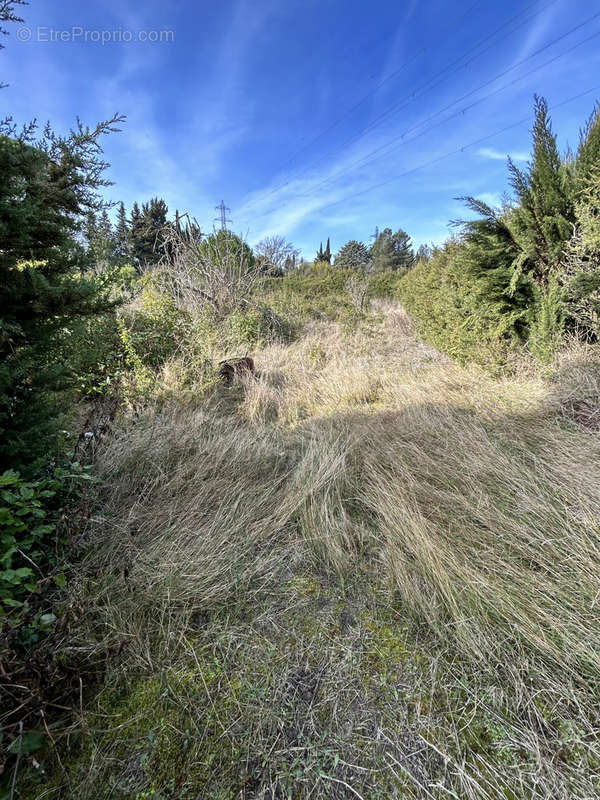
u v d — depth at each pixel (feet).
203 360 15.02
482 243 14.87
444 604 5.06
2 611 3.74
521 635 4.48
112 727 3.80
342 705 4.01
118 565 5.63
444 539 6.18
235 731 3.78
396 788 3.32
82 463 7.02
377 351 22.50
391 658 4.52
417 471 8.39
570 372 11.43
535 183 13.15
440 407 11.85
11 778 3.29
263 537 6.66
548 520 6.34
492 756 3.50
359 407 13.70
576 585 5.11
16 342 5.48
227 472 8.41
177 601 5.24
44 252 5.61
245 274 27.32
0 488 5.21
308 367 19.33
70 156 5.32
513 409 10.89
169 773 3.45
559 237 13.23
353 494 7.99
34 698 3.51
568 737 3.58
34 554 4.69
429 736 3.69
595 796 3.16
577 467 7.56
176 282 24.31
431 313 21.75
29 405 5.69
